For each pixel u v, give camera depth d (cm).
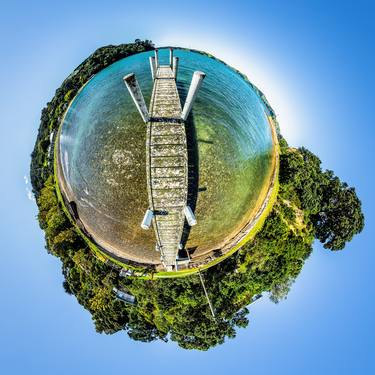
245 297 3622
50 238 3328
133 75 1847
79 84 3216
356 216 4000
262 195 2788
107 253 2838
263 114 2966
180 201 2181
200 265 2809
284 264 3453
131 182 2259
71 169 2575
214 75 2694
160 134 2152
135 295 3344
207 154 2267
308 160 3831
